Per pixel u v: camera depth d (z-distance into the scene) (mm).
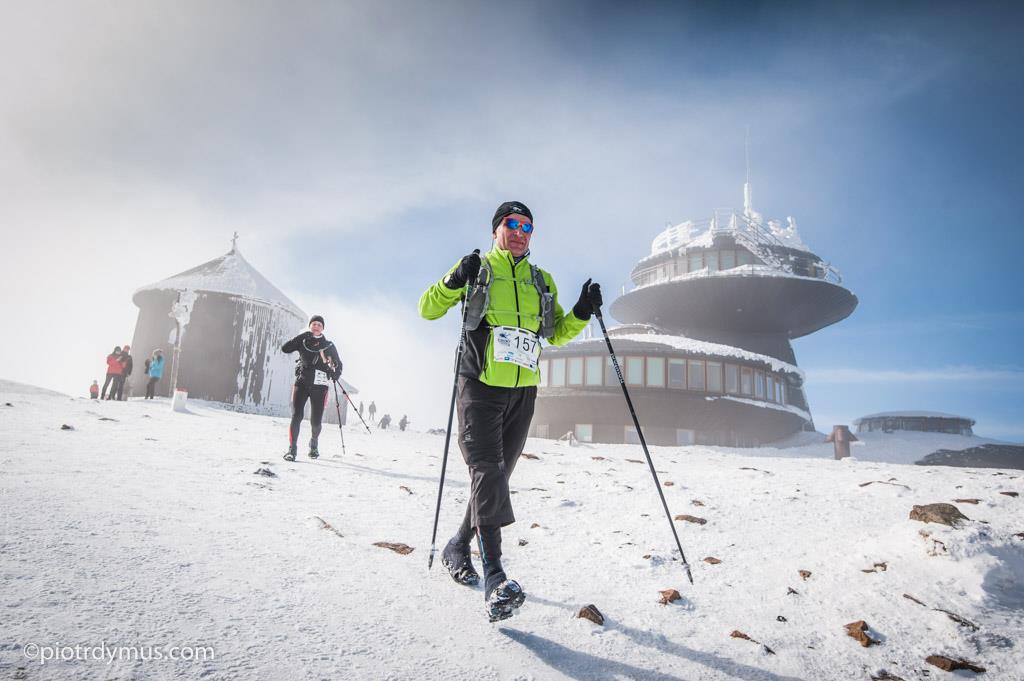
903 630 2646
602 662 2098
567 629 2363
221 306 35594
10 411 7723
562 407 36531
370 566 2754
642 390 35281
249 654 1701
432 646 2002
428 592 2533
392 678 1721
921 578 3174
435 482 5719
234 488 4160
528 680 1859
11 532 2332
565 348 37562
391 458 7633
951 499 5242
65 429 6391
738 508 5059
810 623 2684
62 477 3611
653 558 3438
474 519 2402
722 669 2162
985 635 2621
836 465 9562
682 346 36406
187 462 5070
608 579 3098
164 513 3090
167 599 1964
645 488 6031
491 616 2084
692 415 35719
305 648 1811
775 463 9961
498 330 2641
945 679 2264
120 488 3539
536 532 4094
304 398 6520
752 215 49750
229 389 34750
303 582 2381
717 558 3533
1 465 3752
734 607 2814
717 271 45438
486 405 2586
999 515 4590
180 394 13844
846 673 2244
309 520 3434
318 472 5609
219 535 2842
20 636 1552
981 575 3141
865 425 47719
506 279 2773
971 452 32094
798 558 3588
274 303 37500
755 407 37062
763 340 49219
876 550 3625
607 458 9617
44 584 1890
